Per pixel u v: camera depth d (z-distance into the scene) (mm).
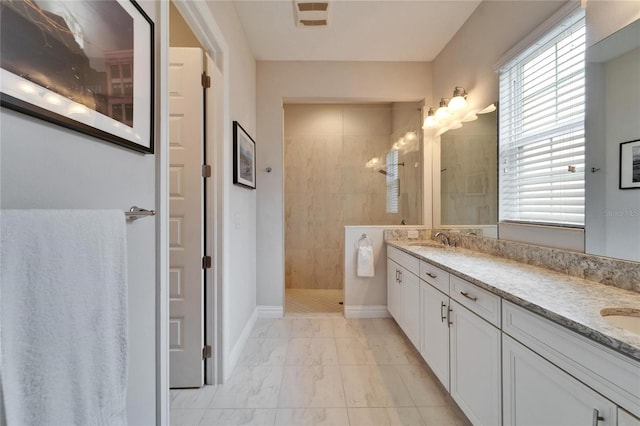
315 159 3949
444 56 2764
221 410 1571
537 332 938
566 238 1402
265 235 2965
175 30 1943
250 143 2568
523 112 1745
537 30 1574
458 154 2516
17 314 473
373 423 1476
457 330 1482
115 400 672
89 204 709
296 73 2967
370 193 3631
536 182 1625
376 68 3004
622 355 672
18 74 511
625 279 1099
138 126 878
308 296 3779
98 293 629
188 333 1768
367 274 2887
